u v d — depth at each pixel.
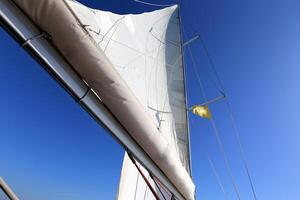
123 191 5.78
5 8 1.84
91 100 2.63
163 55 7.45
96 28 3.99
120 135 2.99
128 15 5.86
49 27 2.08
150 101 5.85
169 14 8.55
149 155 3.38
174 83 7.39
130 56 5.29
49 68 2.23
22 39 1.98
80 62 2.35
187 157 6.30
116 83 2.58
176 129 6.64
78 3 3.67
